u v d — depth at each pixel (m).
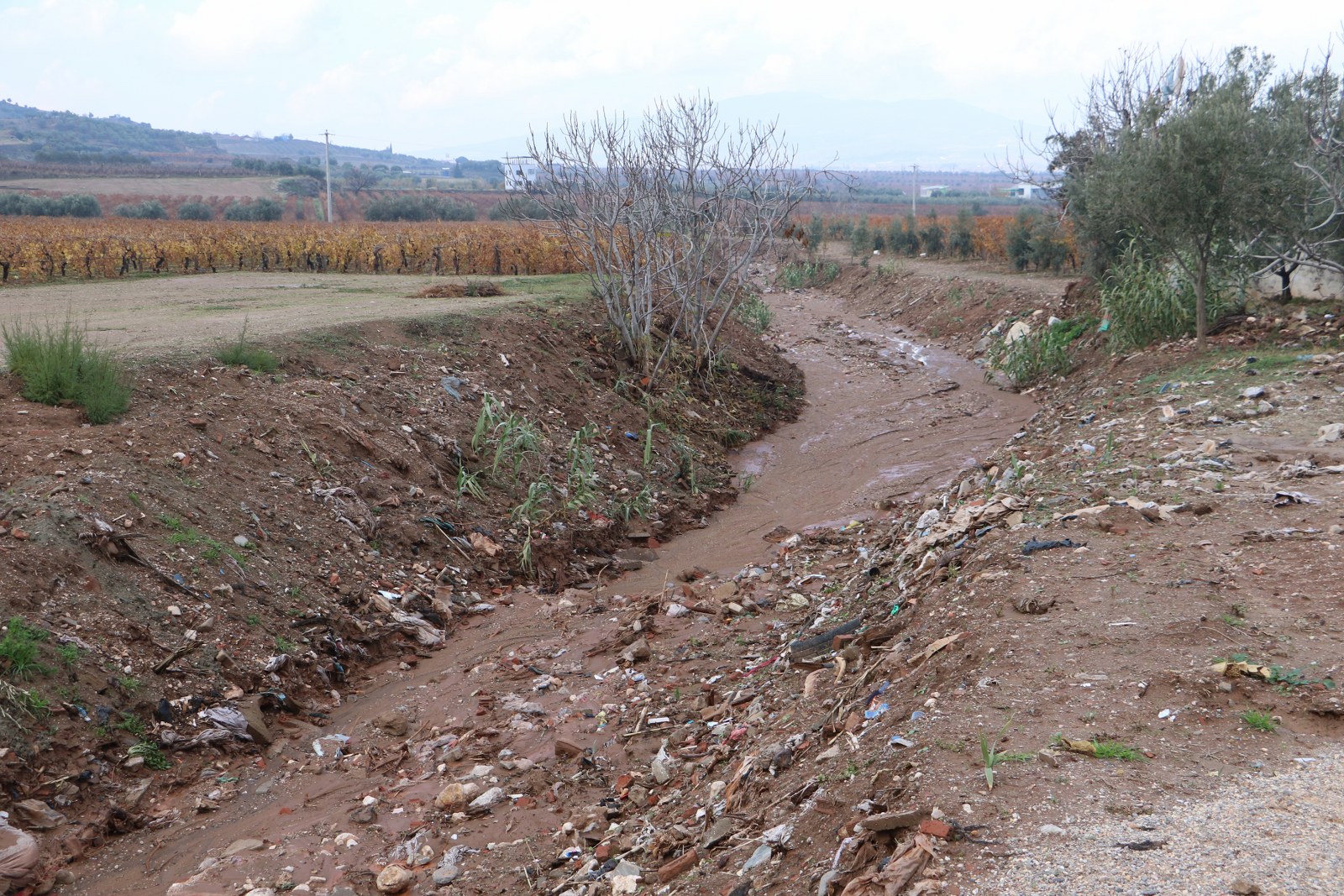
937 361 22.91
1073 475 8.73
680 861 4.27
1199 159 13.16
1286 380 11.13
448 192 100.31
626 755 6.24
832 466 15.00
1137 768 3.56
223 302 18.42
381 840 5.43
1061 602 5.34
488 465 12.14
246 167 115.50
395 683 7.95
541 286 21.97
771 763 4.88
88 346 10.34
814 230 47.16
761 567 10.32
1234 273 15.46
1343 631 4.65
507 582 10.33
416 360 13.65
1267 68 16.23
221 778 6.25
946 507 9.95
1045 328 19.95
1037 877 2.88
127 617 6.93
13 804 5.44
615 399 15.78
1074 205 20.66
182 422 9.53
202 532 8.20
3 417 8.83
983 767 3.65
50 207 63.59
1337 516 6.35
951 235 40.00
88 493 7.72
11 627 6.19
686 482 13.98
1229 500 6.96
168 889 5.06
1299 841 2.95
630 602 9.49
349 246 32.81
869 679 5.54
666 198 17.66
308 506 9.51
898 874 3.02
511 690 7.48
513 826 5.43
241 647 7.37
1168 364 13.98
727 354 19.77
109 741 6.10
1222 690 4.13
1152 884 2.78
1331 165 13.84
